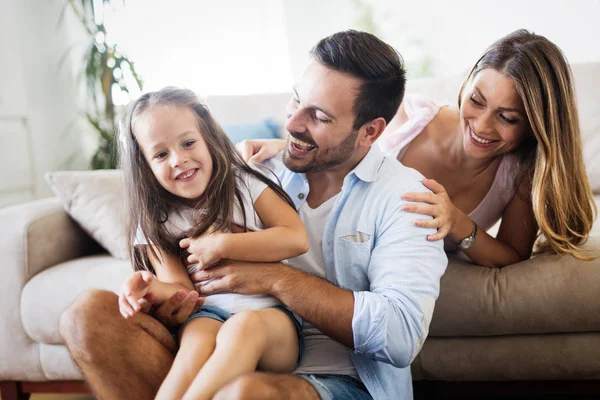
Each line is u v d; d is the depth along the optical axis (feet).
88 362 3.52
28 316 5.90
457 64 11.44
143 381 3.55
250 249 3.73
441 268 3.80
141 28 11.89
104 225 6.45
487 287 4.76
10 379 6.15
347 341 3.57
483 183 5.08
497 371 4.90
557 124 4.42
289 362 3.70
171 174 3.89
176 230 4.08
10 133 9.65
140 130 3.93
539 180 4.55
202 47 11.96
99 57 10.82
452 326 4.85
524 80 4.29
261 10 11.85
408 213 3.84
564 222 4.69
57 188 6.56
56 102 10.90
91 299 3.62
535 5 10.77
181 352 3.43
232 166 4.18
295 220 4.00
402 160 5.30
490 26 11.13
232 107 7.96
